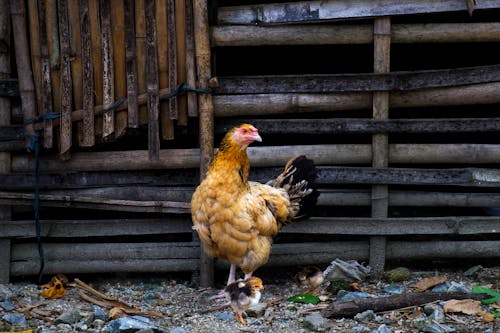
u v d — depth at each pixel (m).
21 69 5.25
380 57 5.42
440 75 5.39
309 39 5.42
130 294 5.37
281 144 6.66
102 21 5.18
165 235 6.27
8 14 5.29
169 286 5.62
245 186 4.94
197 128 5.55
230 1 6.27
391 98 5.52
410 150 5.61
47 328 4.46
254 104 5.45
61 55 5.21
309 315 4.68
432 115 6.69
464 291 5.04
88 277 5.81
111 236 6.10
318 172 5.56
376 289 5.39
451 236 6.25
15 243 5.66
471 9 5.24
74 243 5.64
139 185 5.57
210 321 4.70
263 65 6.81
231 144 4.79
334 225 5.63
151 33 5.19
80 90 5.28
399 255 5.73
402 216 6.79
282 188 5.36
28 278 5.71
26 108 5.30
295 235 6.18
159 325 4.58
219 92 5.41
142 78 5.26
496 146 5.58
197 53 5.24
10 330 4.38
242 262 4.98
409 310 4.79
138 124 5.29
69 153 5.43
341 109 5.54
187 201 5.55
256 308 4.81
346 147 5.62
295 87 5.43
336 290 5.29
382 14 5.33
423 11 5.33
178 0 5.20
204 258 5.53
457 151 5.59
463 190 6.52
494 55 6.67
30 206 5.66
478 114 6.68
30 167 5.52
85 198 5.43
